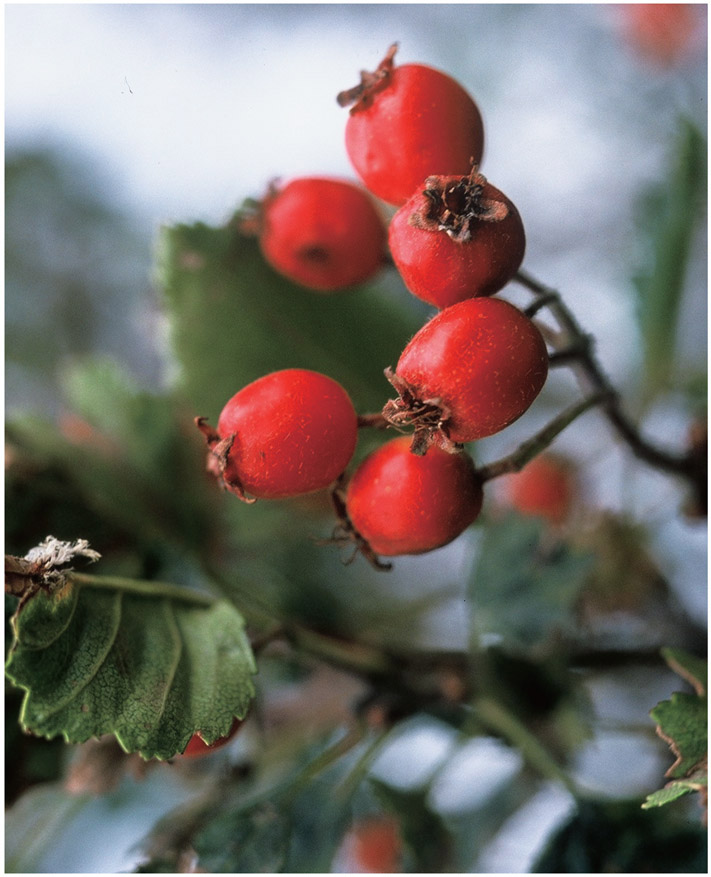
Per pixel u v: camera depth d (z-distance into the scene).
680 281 0.25
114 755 0.21
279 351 0.24
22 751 0.21
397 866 0.23
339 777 0.23
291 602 0.24
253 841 0.21
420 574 0.30
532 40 0.37
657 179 0.25
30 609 0.18
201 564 0.23
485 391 0.17
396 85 0.18
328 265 0.21
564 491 0.26
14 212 0.36
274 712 0.24
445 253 0.17
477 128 0.18
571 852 0.21
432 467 0.18
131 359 0.36
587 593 0.25
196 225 0.24
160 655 0.18
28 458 0.22
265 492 0.17
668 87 0.36
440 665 0.22
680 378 0.26
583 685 0.23
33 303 0.36
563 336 0.19
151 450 0.23
